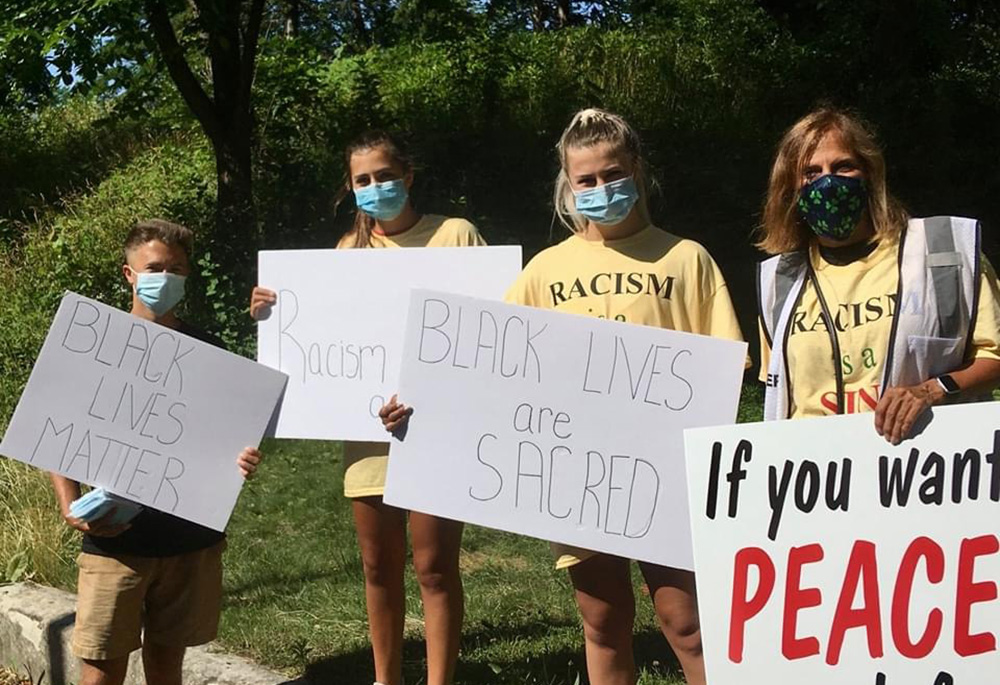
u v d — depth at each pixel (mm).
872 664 2391
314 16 14219
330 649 4258
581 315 2848
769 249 2797
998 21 15758
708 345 2758
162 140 13633
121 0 7711
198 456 3248
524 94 12492
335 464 6992
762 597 2434
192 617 3418
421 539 3387
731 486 2459
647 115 12242
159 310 3318
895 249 2588
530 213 10312
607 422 2828
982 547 2361
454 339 2918
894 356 2514
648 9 13297
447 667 3457
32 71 7938
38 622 4406
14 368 8633
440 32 11734
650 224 2969
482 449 2900
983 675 2352
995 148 12242
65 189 12844
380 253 3461
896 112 11836
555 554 2994
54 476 3260
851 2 13195
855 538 2410
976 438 2375
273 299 3574
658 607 2896
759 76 13016
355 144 3539
